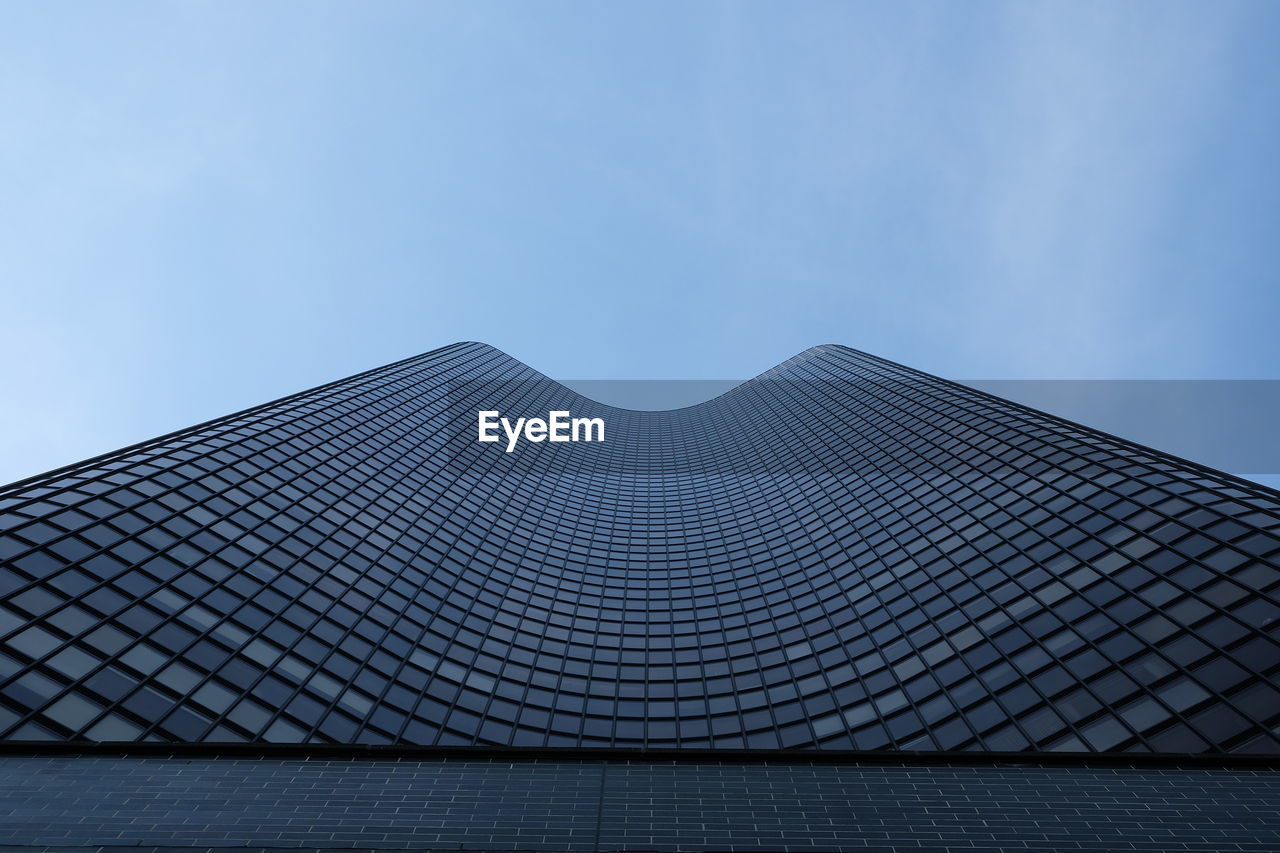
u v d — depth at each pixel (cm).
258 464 4716
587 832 1284
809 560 5047
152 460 4234
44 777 1397
